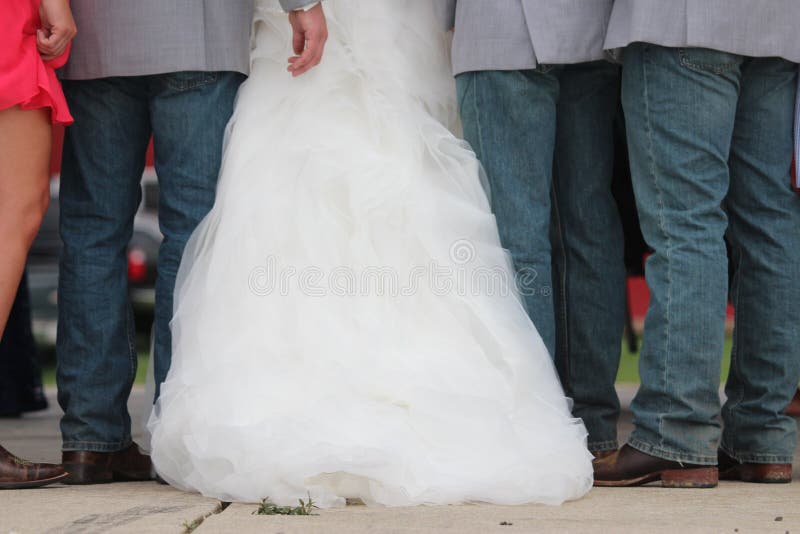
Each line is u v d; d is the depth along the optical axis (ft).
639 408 29.60
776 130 30.19
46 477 28.58
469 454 26.43
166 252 30.73
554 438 27.32
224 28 30.14
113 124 31.01
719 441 32.14
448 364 27.48
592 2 29.48
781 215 30.42
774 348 30.27
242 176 29.19
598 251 32.19
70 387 30.89
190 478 27.30
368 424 26.35
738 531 22.52
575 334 32.45
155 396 31.17
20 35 27.37
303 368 27.40
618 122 37.09
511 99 29.53
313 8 29.14
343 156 28.89
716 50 27.89
